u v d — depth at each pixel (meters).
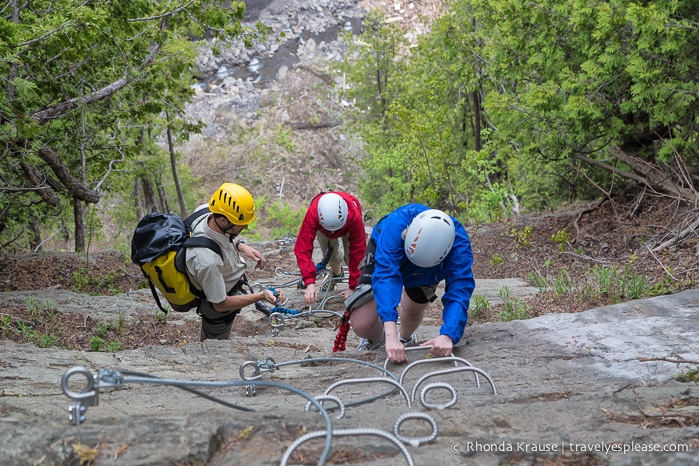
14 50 7.96
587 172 14.67
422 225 4.21
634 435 3.00
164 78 13.83
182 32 14.19
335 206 6.92
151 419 2.87
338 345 5.36
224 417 2.93
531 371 4.53
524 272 11.27
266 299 5.57
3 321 7.77
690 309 5.56
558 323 5.51
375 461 2.69
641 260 9.57
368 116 30.27
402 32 29.25
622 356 4.69
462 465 2.64
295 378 4.80
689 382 4.09
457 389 4.27
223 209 5.29
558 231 12.62
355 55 46.31
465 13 21.86
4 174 11.23
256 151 44.19
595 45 10.52
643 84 9.62
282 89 46.84
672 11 9.57
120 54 11.59
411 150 20.31
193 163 43.34
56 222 20.61
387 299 4.32
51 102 11.11
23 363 5.24
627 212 12.15
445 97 24.73
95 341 7.30
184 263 5.36
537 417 3.29
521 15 12.08
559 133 12.38
